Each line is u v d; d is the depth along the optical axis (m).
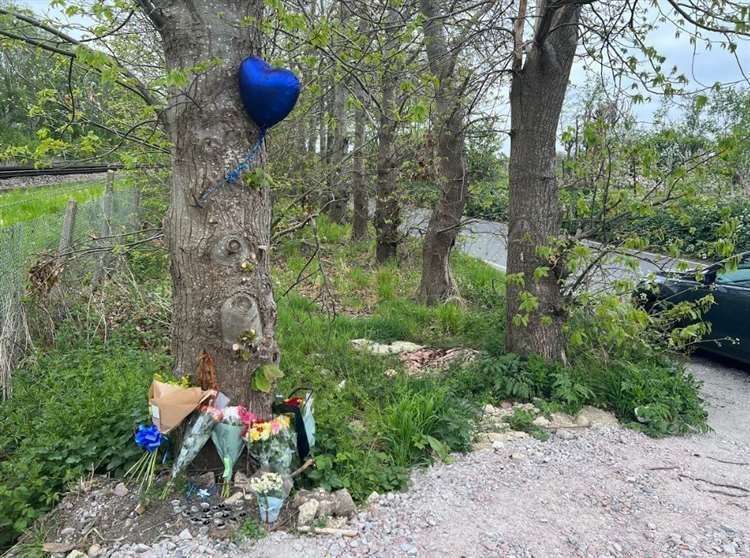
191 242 2.96
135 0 2.89
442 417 4.00
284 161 6.95
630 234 4.97
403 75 5.19
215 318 2.97
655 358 5.34
